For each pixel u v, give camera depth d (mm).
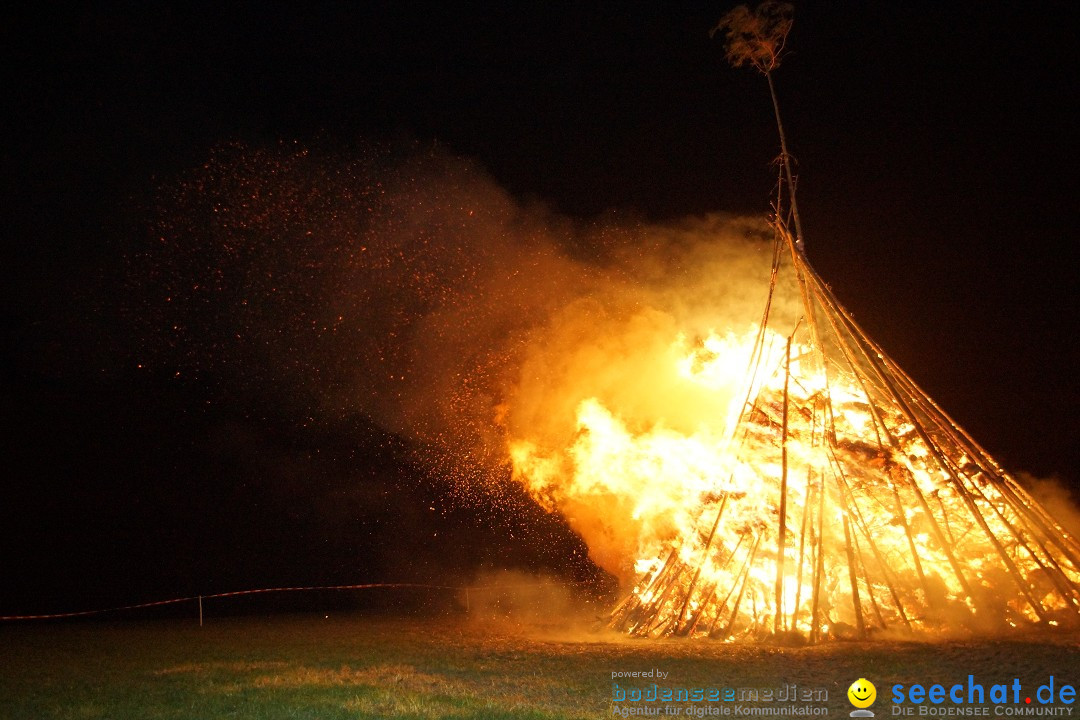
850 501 10820
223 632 13172
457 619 14469
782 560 10328
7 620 15891
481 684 8258
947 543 10367
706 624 11000
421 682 8398
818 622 10047
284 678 8766
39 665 10031
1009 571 10164
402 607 17031
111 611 17031
